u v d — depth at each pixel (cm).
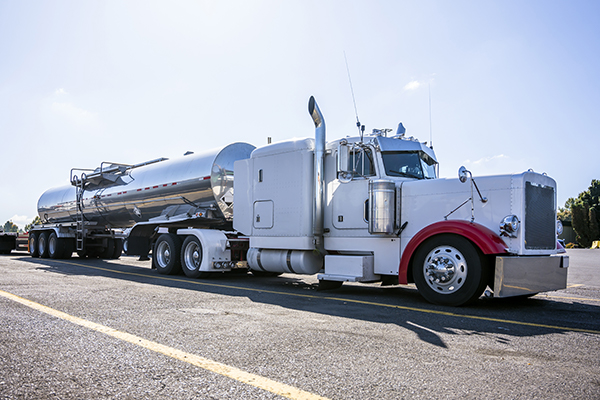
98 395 253
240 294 695
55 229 1594
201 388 266
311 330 427
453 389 271
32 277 898
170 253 1025
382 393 262
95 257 1702
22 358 321
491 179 620
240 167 918
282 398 252
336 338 396
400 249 686
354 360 327
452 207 645
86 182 1516
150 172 1246
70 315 482
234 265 969
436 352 355
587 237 5341
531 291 601
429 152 795
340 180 700
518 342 397
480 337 414
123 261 1563
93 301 584
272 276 1108
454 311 566
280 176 830
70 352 338
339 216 757
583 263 1748
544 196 648
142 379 280
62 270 1109
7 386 264
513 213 600
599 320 513
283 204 820
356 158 721
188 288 764
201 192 1049
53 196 1736
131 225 1441
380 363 321
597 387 279
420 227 669
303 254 796
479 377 294
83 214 1556
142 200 1240
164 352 341
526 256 607
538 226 629
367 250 722
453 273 604
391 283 791
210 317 485
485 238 576
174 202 1134
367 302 634
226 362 318
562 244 707
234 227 920
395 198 691
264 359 326
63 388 263
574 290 843
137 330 415
